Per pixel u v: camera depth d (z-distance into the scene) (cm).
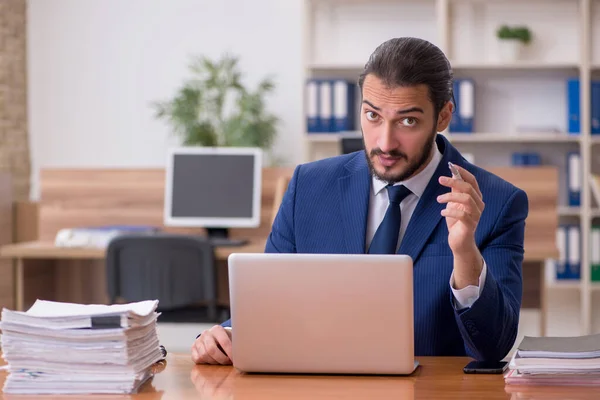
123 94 659
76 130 663
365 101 186
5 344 158
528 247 422
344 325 167
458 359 188
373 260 166
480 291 176
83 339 157
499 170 427
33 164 668
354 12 604
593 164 590
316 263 167
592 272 560
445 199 170
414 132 185
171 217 448
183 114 605
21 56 656
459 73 599
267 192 453
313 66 589
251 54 648
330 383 164
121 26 657
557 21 590
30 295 443
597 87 569
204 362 186
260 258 169
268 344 170
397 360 167
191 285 394
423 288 199
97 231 429
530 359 162
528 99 597
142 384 166
